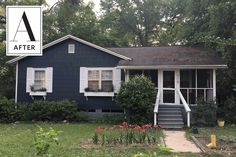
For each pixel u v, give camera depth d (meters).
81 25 35.16
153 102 19.53
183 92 21.45
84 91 22.23
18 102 22.69
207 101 19.70
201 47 24.73
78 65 22.52
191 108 20.64
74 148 11.56
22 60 23.17
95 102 22.23
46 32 34.44
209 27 23.36
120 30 48.81
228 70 22.70
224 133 16.03
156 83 21.78
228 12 21.39
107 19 43.44
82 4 37.16
